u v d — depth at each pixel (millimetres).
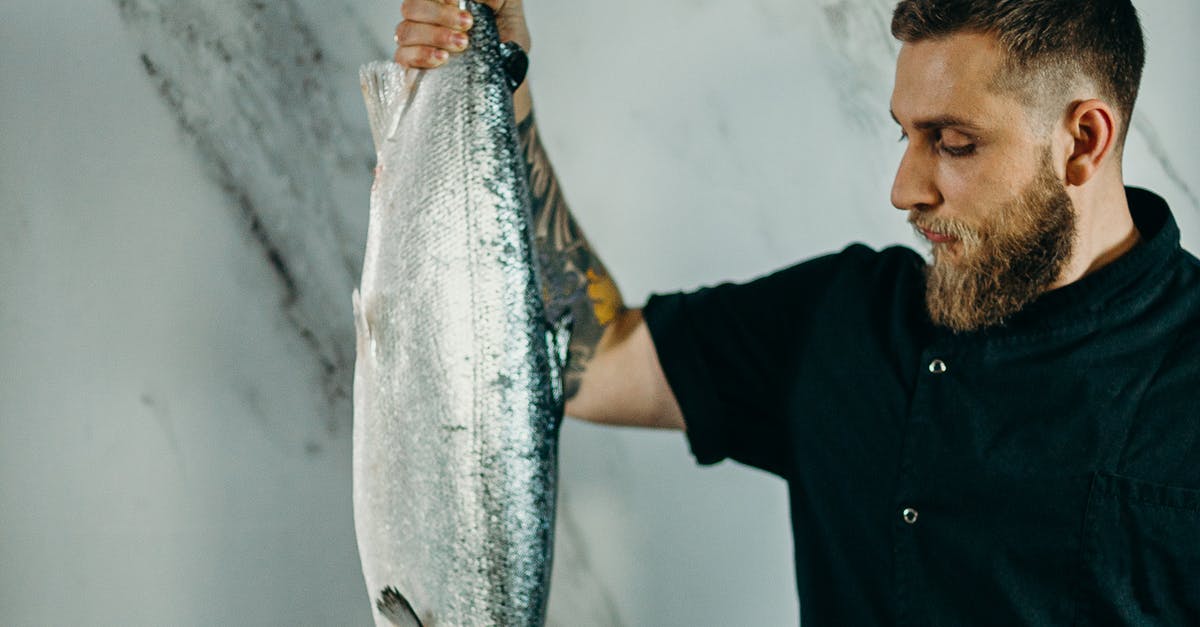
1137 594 1166
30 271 1873
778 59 1882
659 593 1889
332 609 1845
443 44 1028
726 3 1875
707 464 1412
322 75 1846
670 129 1874
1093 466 1172
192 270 1855
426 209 1010
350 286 1846
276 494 1849
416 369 989
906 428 1255
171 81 1854
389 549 974
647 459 1890
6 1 1871
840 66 1882
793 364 1359
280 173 1848
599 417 1407
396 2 1849
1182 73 1901
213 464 1852
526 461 1023
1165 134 1899
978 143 1119
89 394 1866
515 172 1050
